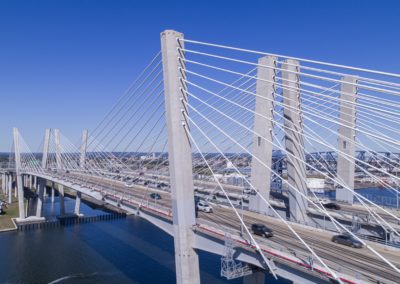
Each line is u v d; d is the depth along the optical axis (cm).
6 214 9206
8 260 5644
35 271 5166
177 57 3117
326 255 2361
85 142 9369
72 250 6159
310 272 2039
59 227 7994
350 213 3722
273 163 5375
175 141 3081
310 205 4128
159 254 5906
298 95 3625
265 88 3759
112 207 9844
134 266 5341
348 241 2594
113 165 8031
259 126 3816
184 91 3120
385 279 1919
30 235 7256
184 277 3042
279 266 2289
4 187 13600
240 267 2672
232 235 2805
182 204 3062
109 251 6100
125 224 8269
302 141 3678
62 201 8962
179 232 3066
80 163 9338
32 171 8862
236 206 4328
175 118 3078
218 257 5578
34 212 9594
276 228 3144
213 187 5597
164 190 5662
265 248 2430
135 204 4166
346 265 2156
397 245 2720
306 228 3162
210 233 2847
